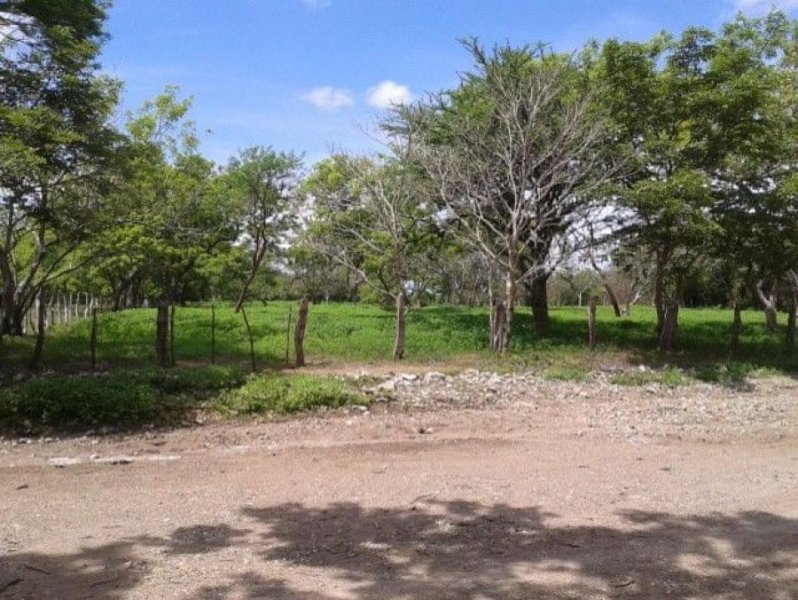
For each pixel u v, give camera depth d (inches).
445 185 724.7
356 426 377.4
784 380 618.8
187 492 248.1
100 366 565.6
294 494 245.1
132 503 234.5
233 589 164.2
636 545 196.4
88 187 595.8
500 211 772.0
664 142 670.5
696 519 219.9
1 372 524.1
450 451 318.3
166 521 215.2
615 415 426.6
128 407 378.3
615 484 260.1
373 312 1103.6
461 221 757.9
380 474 273.7
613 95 718.5
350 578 171.5
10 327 747.4
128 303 1614.2
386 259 974.4
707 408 462.9
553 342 776.3
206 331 799.7
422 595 161.9
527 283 847.7
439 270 1064.8
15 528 208.1
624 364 664.4
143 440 344.5
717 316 1224.8
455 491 249.0
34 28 506.3
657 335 845.2
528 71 751.7
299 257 1556.3
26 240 955.3
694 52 710.5
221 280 1204.5
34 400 368.8
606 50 713.6
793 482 266.2
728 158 712.4
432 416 411.2
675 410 450.9
